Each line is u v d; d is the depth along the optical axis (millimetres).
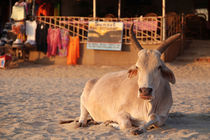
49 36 17031
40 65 17094
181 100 8297
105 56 16906
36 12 17766
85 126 5332
